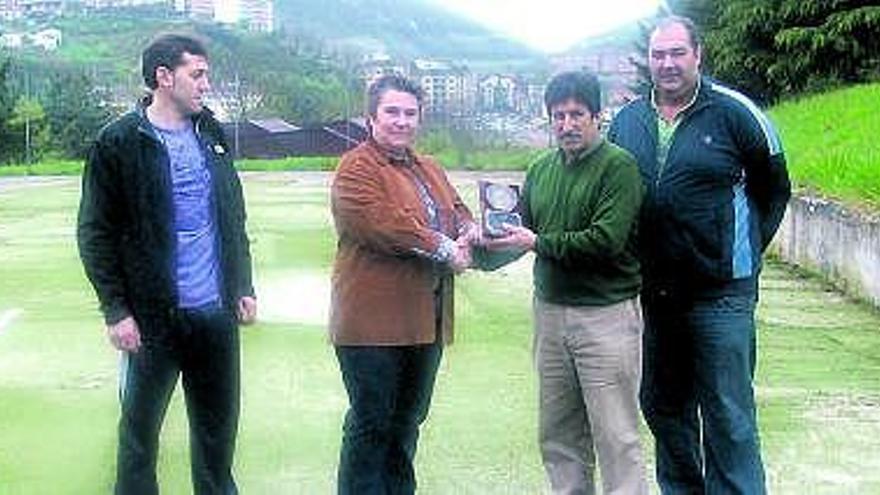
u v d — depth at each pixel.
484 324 9.93
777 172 4.90
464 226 5.08
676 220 4.87
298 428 6.88
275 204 22.59
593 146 4.79
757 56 26.56
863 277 10.52
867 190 11.75
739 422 4.94
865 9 24.89
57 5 111.00
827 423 6.88
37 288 12.08
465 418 7.03
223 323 4.95
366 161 4.90
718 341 4.92
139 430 4.94
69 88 57.91
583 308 4.86
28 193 27.58
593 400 4.89
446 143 37.31
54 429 6.87
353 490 5.06
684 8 27.73
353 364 4.98
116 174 4.75
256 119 59.16
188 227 4.84
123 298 4.82
